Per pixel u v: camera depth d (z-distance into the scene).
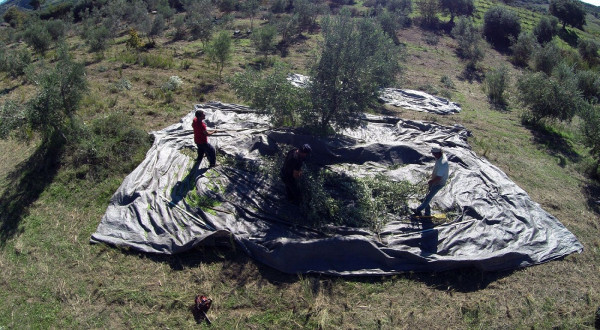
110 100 13.56
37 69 17.66
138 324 5.99
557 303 6.77
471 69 24.30
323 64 9.70
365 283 6.94
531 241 7.96
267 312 6.31
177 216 7.87
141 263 7.02
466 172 10.01
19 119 9.20
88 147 9.66
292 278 6.94
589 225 8.97
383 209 8.40
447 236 7.79
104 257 7.09
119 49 23.19
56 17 40.25
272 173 9.23
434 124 13.16
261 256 7.17
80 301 6.29
